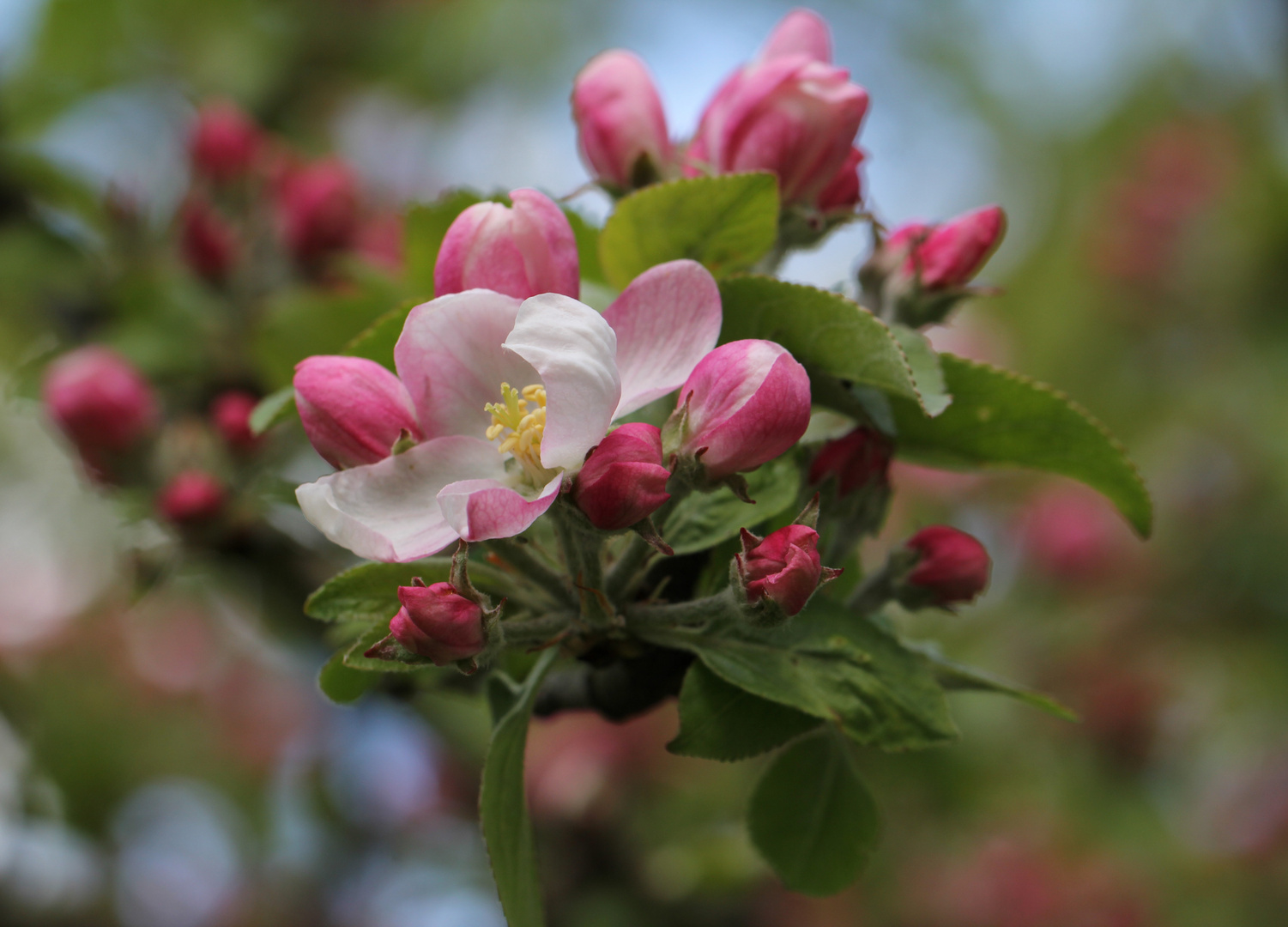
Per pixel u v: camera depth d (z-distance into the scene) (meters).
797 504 0.36
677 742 0.35
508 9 0.69
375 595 0.35
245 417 0.43
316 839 0.64
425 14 0.68
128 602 0.43
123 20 0.62
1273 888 0.66
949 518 0.69
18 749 0.69
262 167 0.50
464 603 0.33
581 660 0.35
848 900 0.58
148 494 0.44
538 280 0.34
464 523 0.33
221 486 0.43
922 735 0.35
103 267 0.50
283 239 0.48
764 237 0.36
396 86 0.68
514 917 0.34
